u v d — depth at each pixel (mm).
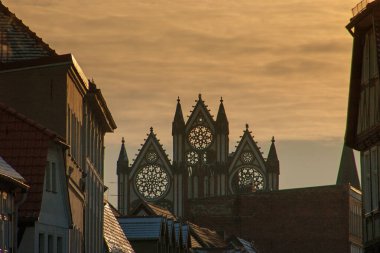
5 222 97000
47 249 109562
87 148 139875
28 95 119188
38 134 106625
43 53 126000
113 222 170875
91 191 145125
